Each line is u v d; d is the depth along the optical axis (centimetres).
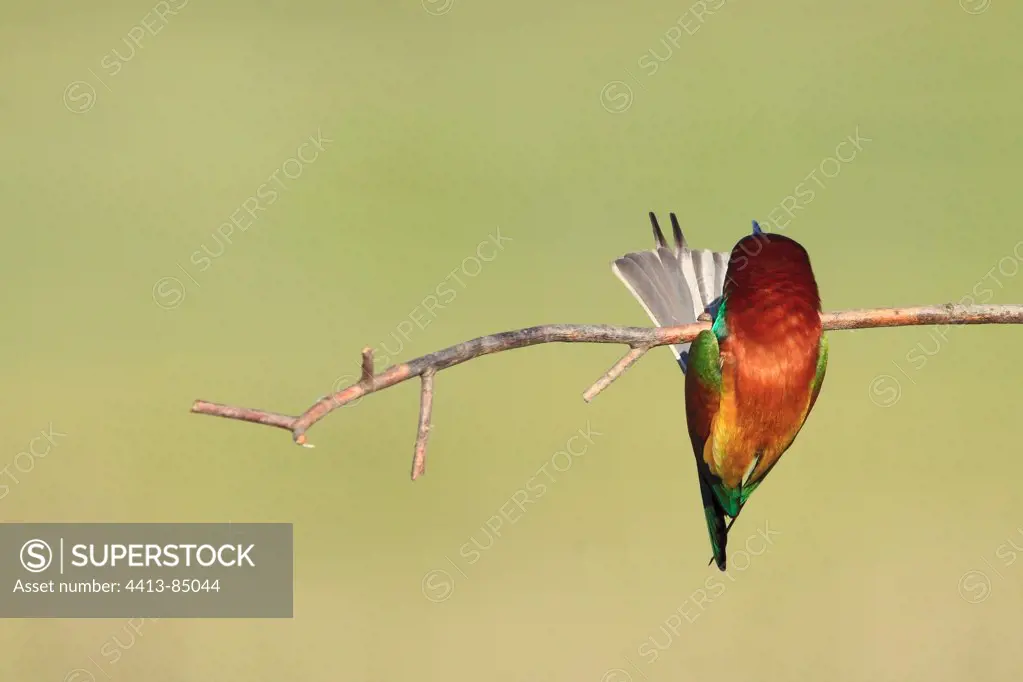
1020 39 2480
